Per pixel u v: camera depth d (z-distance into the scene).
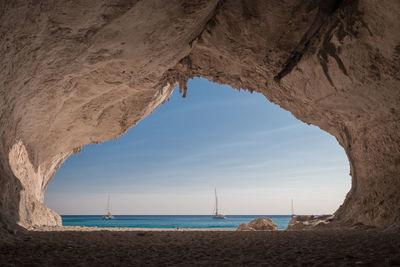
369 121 10.76
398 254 3.58
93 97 11.46
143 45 9.09
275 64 11.84
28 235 6.43
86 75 10.13
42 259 3.70
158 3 7.64
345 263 3.17
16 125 8.76
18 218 8.10
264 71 12.40
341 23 9.10
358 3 8.33
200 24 10.16
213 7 9.67
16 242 5.28
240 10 10.09
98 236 6.82
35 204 10.65
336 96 10.78
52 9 6.29
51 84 8.93
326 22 9.72
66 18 6.72
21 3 5.51
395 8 7.38
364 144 11.45
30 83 7.94
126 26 7.84
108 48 8.49
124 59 9.48
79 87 10.56
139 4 7.29
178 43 10.16
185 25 9.23
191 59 12.75
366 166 11.55
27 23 6.06
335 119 12.53
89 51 8.24
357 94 10.09
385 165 10.50
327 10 9.52
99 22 7.30
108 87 11.04
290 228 14.52
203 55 12.55
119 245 5.24
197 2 8.41
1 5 5.18
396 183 9.80
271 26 10.30
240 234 7.65
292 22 10.08
